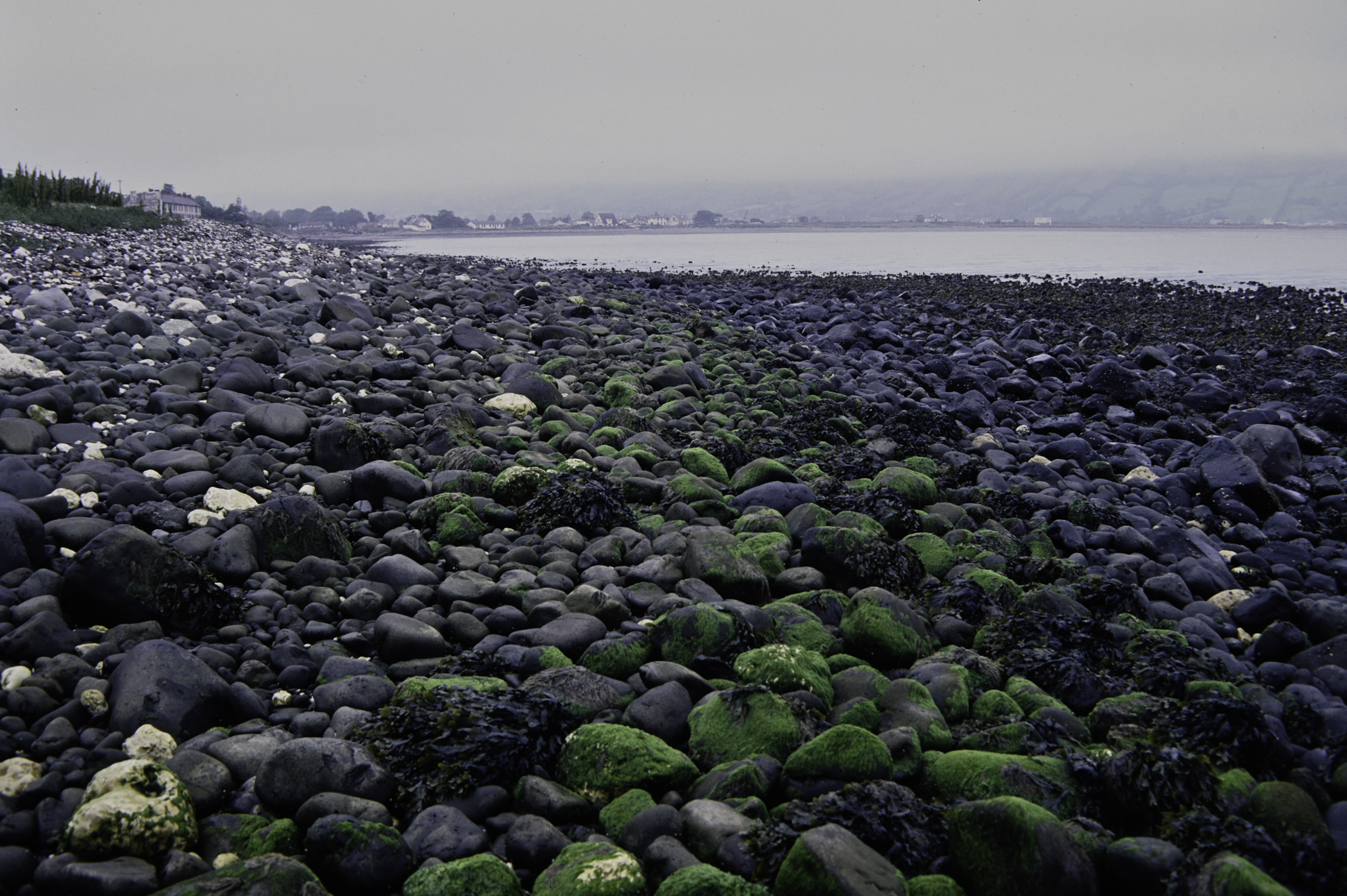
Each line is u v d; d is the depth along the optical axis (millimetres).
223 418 10328
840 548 8188
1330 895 4527
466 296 23609
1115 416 16344
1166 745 5676
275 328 15555
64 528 6891
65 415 9727
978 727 5938
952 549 9016
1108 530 9898
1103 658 7121
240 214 168375
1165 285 46344
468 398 12523
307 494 8875
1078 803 5148
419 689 5625
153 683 5328
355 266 35531
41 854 4277
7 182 38156
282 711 5668
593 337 18781
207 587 6547
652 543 8422
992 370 19641
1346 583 9281
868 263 72750
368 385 13039
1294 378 21172
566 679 5969
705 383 15477
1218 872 4238
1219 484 11664
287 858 4145
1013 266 67938
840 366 19250
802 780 5129
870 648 6934
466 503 8656
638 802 4879
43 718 5121
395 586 7250
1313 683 6812
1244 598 8266
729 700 5664
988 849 4477
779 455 11906
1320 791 5312
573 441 10953
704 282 43062
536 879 4438
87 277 18969
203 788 4766
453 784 4949
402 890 4273
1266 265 68375
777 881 4297
